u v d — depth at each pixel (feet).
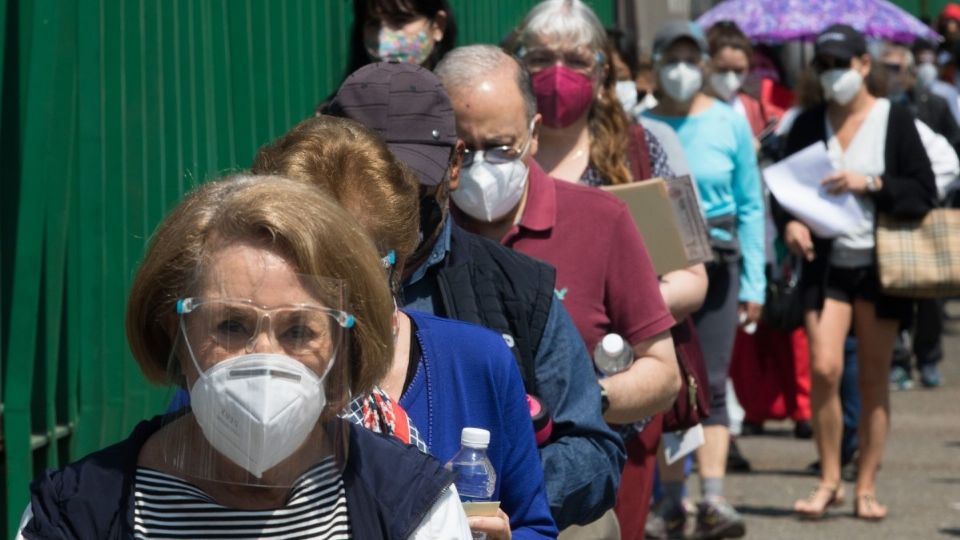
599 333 21.44
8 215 20.43
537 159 27.07
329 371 11.23
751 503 44.42
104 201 22.86
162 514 11.17
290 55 32.14
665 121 39.06
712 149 38.45
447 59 21.59
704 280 26.99
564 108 26.43
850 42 40.14
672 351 21.83
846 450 48.37
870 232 39.91
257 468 10.93
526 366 17.53
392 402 14.42
